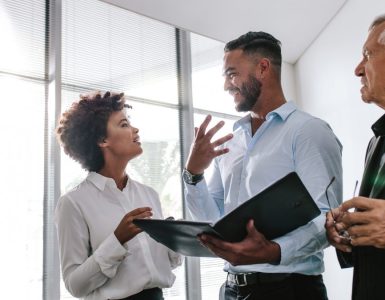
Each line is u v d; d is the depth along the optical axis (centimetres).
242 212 115
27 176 323
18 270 310
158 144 414
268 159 173
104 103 190
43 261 321
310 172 157
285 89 518
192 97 441
